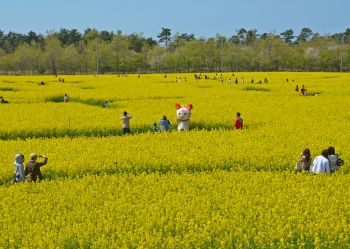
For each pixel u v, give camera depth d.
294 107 40.78
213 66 164.25
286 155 20.09
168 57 160.25
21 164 17.06
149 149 22.08
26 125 29.58
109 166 18.72
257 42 171.38
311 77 91.38
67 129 28.70
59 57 157.25
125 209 13.26
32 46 174.38
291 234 10.89
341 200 13.78
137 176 17.17
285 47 159.50
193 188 15.23
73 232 11.41
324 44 178.12
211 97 50.75
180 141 23.89
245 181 16.20
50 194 14.91
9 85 70.00
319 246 10.37
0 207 14.05
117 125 29.77
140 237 11.00
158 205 13.44
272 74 106.06
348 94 54.75
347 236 10.92
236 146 22.11
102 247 10.54
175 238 10.94
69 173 18.12
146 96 51.00
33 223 12.57
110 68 170.50
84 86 69.50
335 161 17.53
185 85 71.81
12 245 10.84
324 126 29.14
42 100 48.47
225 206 13.19
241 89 63.91
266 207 13.14
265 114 35.62
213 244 10.84
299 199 13.70
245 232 11.39
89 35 190.88
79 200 14.29
